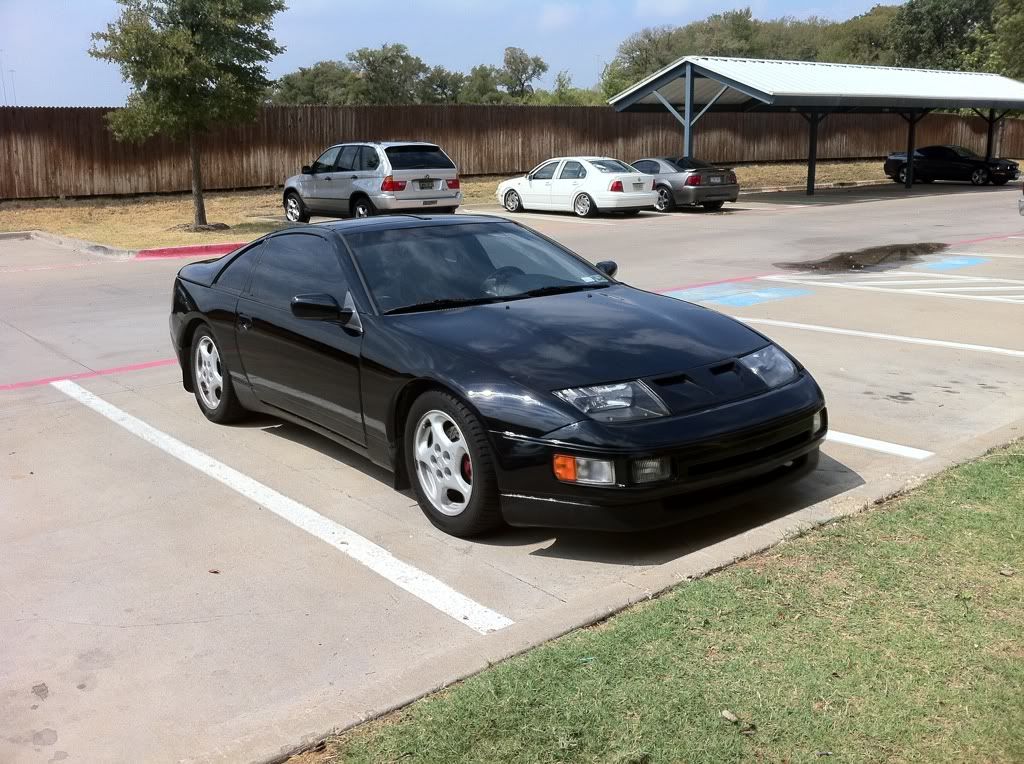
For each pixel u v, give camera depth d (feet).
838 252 51.19
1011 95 109.19
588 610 11.64
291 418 19.11
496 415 13.83
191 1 60.85
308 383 17.83
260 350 19.15
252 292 19.72
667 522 13.58
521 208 82.94
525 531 15.25
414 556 14.38
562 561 14.11
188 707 10.59
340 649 11.73
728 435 13.75
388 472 18.20
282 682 11.02
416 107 100.42
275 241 20.02
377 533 15.28
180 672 11.32
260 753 9.12
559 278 18.39
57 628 12.49
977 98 102.58
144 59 60.85
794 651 10.49
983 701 9.46
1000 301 34.83
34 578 13.98
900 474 15.90
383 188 62.95
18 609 13.04
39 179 81.30
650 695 9.75
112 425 21.79
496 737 9.19
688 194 79.46
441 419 14.85
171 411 22.89
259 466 18.66
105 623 12.57
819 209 81.51
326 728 9.48
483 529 14.66
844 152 139.03
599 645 10.76
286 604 12.93
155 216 76.28
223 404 21.04
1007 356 26.12
